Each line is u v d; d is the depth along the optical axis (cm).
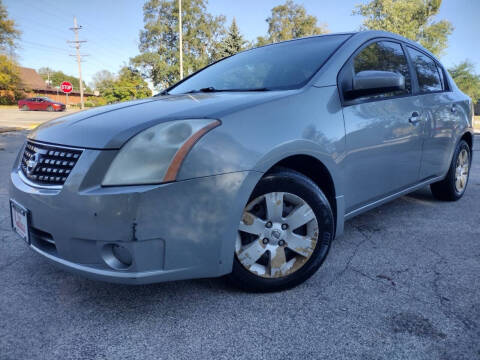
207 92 246
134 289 199
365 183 235
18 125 1486
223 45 3547
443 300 186
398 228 297
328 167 203
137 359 145
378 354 146
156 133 158
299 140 186
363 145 226
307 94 203
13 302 186
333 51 238
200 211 159
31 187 173
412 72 293
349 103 222
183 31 4641
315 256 201
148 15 4684
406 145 267
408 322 167
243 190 167
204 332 161
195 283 205
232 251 170
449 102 329
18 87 4816
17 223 192
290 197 190
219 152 162
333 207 216
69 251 162
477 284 203
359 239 272
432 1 3138
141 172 153
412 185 295
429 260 235
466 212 341
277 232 189
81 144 163
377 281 207
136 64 4612
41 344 153
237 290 197
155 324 168
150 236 152
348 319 170
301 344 153
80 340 156
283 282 194
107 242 153
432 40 3209
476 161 672
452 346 150
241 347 151
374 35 267
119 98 4225
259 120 177
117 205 149
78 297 191
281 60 254
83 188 154
